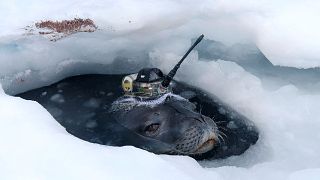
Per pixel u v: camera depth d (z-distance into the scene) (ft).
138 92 2.53
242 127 2.60
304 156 2.15
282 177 1.89
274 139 2.35
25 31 2.55
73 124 2.65
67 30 2.58
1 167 1.65
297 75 2.71
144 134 2.44
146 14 2.57
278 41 2.46
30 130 1.84
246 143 2.46
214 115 2.72
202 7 2.62
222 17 2.63
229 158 2.34
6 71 2.70
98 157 1.70
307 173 1.79
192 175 1.72
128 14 2.57
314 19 2.47
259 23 2.52
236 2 2.60
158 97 2.49
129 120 2.53
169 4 2.62
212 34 2.74
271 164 2.06
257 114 2.57
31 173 1.62
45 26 2.56
